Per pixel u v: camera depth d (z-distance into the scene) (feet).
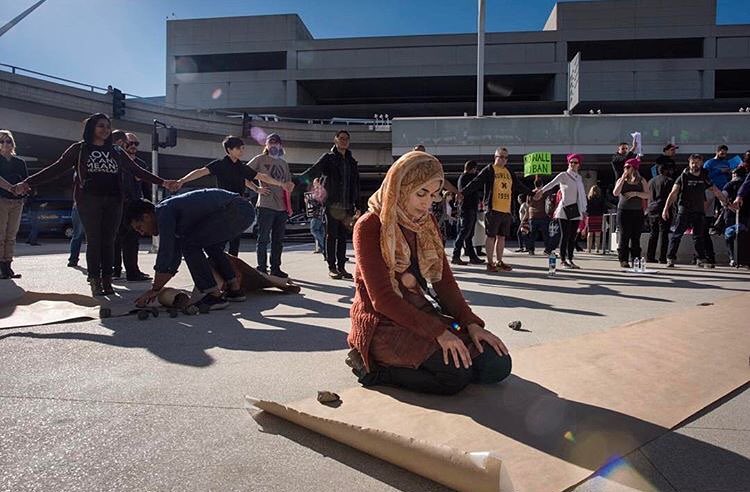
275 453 6.91
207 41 185.57
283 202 22.95
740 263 27.35
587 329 13.66
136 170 19.16
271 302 17.71
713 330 13.01
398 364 8.75
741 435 7.36
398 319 8.46
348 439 6.97
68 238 74.64
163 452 6.89
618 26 168.66
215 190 16.85
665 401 8.39
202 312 15.76
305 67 182.91
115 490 5.99
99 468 6.47
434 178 8.62
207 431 7.54
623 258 28.50
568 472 6.16
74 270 26.63
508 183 26.08
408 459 6.32
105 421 7.85
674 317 14.65
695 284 21.85
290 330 13.65
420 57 178.29
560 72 171.32
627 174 27.81
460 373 8.33
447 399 8.43
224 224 16.40
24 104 73.46
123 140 23.40
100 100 80.89
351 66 180.75
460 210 30.09
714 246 31.53
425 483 6.21
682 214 27.86
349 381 9.65
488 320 14.74
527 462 6.36
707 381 9.30
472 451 6.60
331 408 8.02
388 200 8.62
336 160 23.54
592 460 6.45
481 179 25.84
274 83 183.01
